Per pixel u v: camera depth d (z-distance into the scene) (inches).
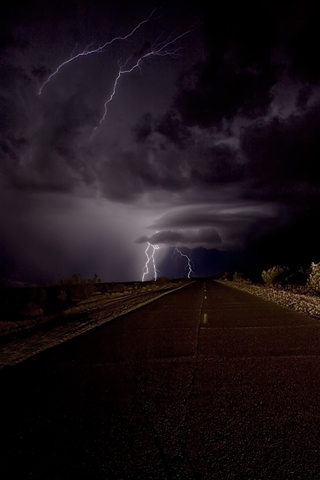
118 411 207.5
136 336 455.2
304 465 140.8
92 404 221.8
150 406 212.4
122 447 162.2
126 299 1136.8
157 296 1213.7
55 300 912.9
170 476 137.3
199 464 144.6
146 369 298.2
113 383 263.9
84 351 382.3
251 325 486.6
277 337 396.5
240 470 138.9
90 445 165.9
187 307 781.9
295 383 240.4
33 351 394.9
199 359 321.4
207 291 1400.1
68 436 177.0
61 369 313.3
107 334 483.2
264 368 280.7
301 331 424.2
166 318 613.9
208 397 222.7
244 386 239.9
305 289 1033.5
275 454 149.6
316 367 275.9
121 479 137.1
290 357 309.7
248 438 164.4
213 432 172.6
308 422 179.2
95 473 142.1
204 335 434.3
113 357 348.5
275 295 940.0
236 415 191.9
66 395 241.6
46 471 145.5
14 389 260.8
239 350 346.3
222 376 266.1
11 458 157.5
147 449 159.0
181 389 240.8
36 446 167.8
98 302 1038.4
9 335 503.2
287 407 199.6
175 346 382.3
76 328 549.0
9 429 189.2
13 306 793.6
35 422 197.0
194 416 193.6
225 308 715.4
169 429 178.9
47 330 535.5
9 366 333.4
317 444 156.7
